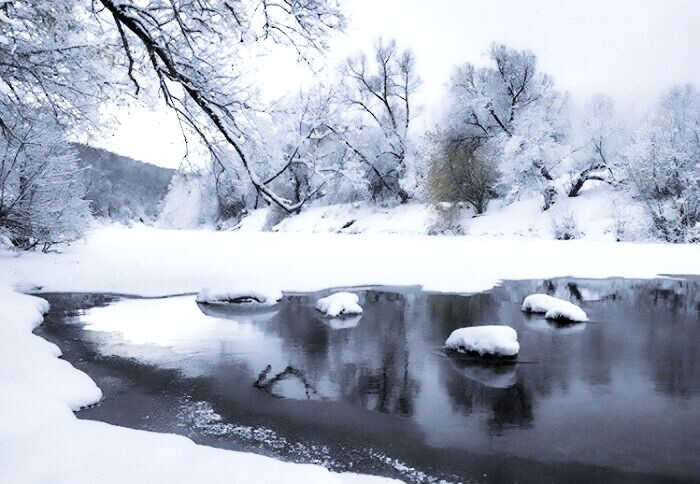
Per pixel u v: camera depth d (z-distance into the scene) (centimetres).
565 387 695
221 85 820
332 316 1141
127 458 381
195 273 1677
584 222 3412
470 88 4366
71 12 774
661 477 460
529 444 524
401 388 688
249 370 759
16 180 1600
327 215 5188
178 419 577
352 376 738
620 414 604
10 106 935
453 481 448
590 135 3712
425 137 4531
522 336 977
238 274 1683
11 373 620
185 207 6306
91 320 1059
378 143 4869
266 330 1004
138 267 1781
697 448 516
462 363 805
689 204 3056
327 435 540
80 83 847
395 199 5009
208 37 800
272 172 905
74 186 1872
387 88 4912
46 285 1413
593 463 484
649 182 3180
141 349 862
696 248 2647
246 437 532
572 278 1711
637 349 885
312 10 755
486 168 4028
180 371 752
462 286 1546
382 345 906
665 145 3170
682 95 3994
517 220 3762
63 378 646
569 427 566
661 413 607
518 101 4281
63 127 920
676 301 1338
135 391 666
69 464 370
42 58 803
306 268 1855
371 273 1762
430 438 536
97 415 584
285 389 680
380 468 470
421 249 2669
